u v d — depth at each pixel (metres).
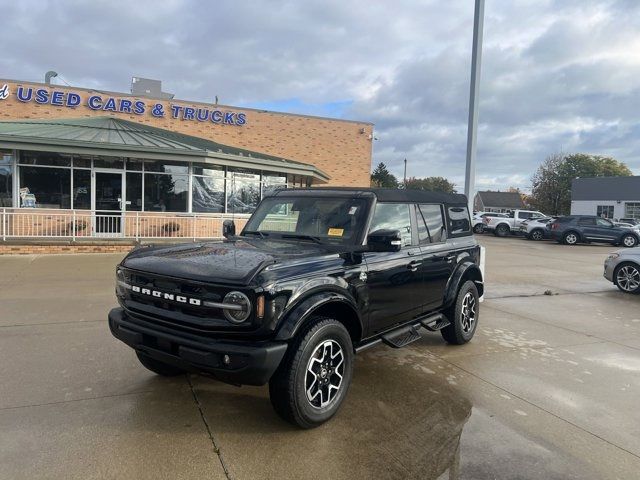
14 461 3.14
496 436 3.71
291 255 3.84
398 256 4.72
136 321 3.87
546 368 5.32
